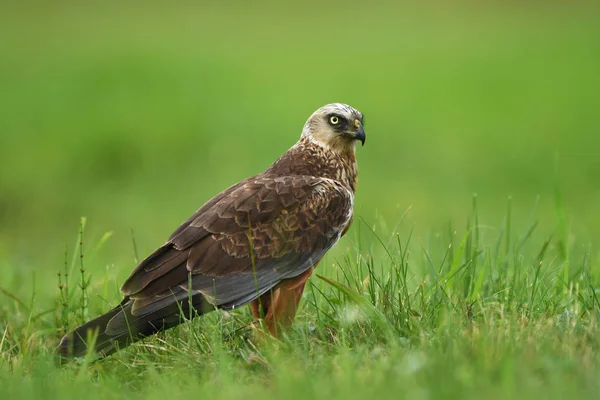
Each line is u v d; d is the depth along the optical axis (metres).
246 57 33.91
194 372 6.32
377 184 18.70
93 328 6.79
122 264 10.73
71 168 20.61
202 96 26.84
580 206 17.45
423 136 22.36
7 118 24.27
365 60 32.69
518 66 30.27
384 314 6.90
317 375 5.79
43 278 11.44
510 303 6.98
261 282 7.23
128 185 19.81
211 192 18.81
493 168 19.92
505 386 5.14
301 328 6.85
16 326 7.99
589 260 7.96
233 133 22.58
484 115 24.14
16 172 20.30
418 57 32.75
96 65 31.59
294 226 7.39
